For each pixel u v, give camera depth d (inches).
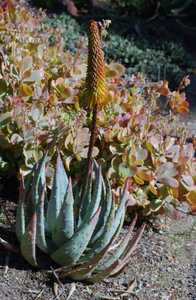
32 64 213.2
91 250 166.6
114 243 182.9
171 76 344.2
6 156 199.5
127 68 344.8
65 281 168.2
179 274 181.0
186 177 195.0
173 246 192.5
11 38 236.8
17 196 200.4
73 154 191.0
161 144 194.5
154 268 181.6
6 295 162.4
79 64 227.0
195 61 382.3
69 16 395.5
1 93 205.3
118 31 404.5
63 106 207.6
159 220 201.8
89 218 162.4
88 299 165.3
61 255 165.0
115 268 168.2
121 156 189.9
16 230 168.4
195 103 318.0
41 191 169.0
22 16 259.9
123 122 196.1
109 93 198.1
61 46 253.9
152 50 365.1
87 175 167.6
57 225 165.0
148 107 210.4
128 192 185.9
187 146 199.6
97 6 442.9
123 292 169.2
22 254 169.0
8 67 212.1
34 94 203.2
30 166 190.5
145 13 439.2
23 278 167.6
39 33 270.8
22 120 193.8
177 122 279.1
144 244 191.2
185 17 442.0
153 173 191.3
